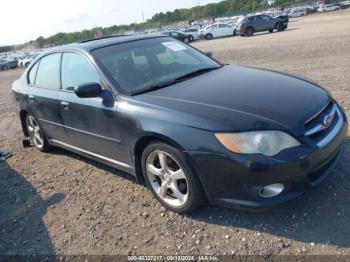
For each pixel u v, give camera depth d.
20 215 4.11
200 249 3.12
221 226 3.35
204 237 3.25
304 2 83.50
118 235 3.47
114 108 3.77
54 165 5.30
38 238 3.64
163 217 3.62
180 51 4.73
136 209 3.82
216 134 3.04
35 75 5.34
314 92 3.57
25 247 3.53
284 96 3.38
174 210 3.61
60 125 4.80
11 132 7.55
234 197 3.12
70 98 4.39
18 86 5.69
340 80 7.88
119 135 3.83
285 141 2.95
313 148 3.00
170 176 3.51
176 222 3.51
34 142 5.93
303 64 10.95
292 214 3.33
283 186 2.97
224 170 3.05
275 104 3.23
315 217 3.25
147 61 4.32
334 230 3.07
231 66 4.58
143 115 3.48
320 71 9.35
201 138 3.10
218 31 36.69
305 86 3.70
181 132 3.20
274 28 31.06
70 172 4.97
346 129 3.61
